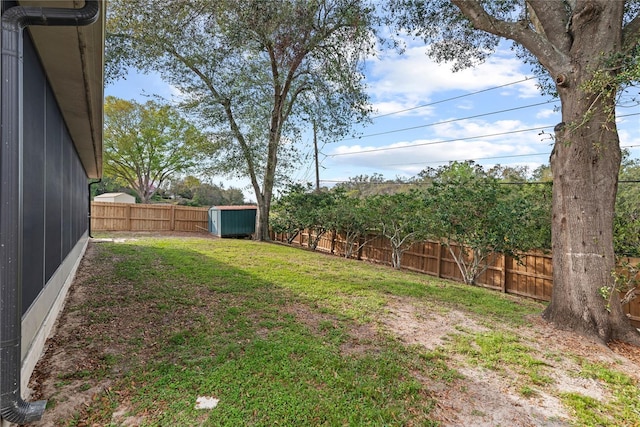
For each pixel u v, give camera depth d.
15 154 1.79
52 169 3.74
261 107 13.32
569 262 4.39
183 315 4.13
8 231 1.75
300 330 3.81
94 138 5.88
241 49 10.78
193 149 14.60
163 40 10.56
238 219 16.50
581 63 4.25
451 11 6.70
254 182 14.69
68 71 3.29
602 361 3.47
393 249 10.18
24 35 2.51
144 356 3.01
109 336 3.40
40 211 3.06
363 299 5.33
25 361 2.45
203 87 13.02
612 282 4.17
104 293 4.90
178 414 2.21
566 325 4.35
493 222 7.57
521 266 7.53
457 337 3.91
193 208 18.80
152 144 25.89
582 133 4.26
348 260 10.34
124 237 13.13
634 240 5.97
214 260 8.16
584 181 4.28
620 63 3.91
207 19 8.50
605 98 4.01
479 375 3.02
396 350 3.45
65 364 2.79
